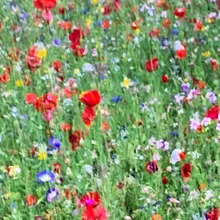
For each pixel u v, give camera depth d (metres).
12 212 5.04
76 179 5.29
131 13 8.40
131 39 7.59
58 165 5.35
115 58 7.19
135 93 6.50
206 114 5.36
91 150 5.73
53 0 6.98
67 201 5.05
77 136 5.53
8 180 5.44
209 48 7.33
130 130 5.91
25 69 7.09
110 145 5.75
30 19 8.16
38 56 6.54
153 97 6.27
